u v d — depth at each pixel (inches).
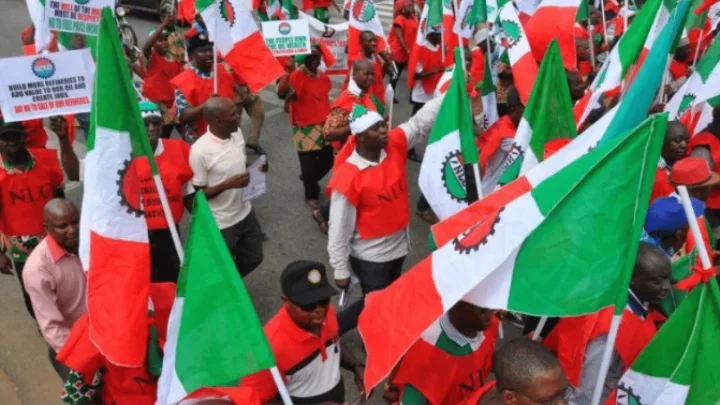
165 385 103.3
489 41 230.8
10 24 551.2
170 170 180.5
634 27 158.2
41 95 159.8
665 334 98.7
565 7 203.8
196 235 98.8
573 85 202.2
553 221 93.0
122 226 119.4
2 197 175.8
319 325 122.6
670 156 172.6
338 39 315.0
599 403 110.2
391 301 105.1
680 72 263.1
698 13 225.6
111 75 114.5
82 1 167.3
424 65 314.8
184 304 100.6
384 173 166.2
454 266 98.3
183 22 344.2
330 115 242.1
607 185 90.3
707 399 96.6
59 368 140.9
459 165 152.0
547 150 147.6
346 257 171.0
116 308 116.3
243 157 193.8
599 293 93.0
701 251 92.3
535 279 94.7
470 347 113.1
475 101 230.4
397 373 115.6
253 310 96.7
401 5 374.9
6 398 178.9
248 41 230.4
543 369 88.8
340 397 131.0
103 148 117.3
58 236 138.3
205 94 253.3
